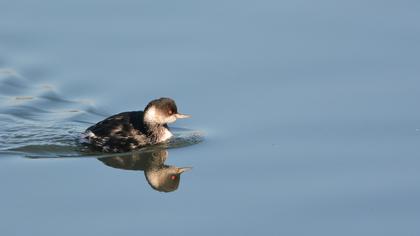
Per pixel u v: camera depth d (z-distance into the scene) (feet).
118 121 56.44
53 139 56.59
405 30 68.03
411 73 62.64
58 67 64.44
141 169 53.26
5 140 56.24
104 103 60.70
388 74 62.75
